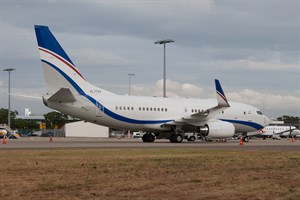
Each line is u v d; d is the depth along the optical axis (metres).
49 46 39.38
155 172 15.34
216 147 32.88
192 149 29.22
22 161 18.80
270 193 11.43
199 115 43.22
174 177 14.16
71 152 24.83
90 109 41.19
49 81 39.47
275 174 15.01
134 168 16.44
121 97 43.41
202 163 18.34
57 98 38.88
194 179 13.71
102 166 17.00
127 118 43.19
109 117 42.31
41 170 15.73
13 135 81.31
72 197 10.81
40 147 30.69
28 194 11.16
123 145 35.25
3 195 10.99
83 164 17.48
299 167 17.09
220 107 43.69
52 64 39.53
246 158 21.09
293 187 12.36
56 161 18.88
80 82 41.16
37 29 39.12
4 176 14.19
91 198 10.70
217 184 12.80
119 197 10.83
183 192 11.55
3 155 22.36
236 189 11.99
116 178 13.87
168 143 42.06
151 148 30.27
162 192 11.53
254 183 13.02
